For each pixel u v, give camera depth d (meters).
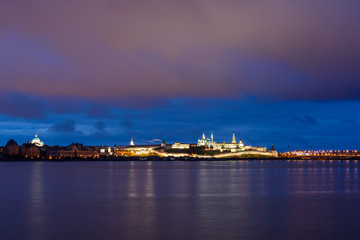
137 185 101.88
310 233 40.50
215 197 72.62
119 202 65.06
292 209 56.75
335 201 66.06
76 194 78.25
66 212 54.28
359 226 43.88
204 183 108.94
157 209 56.94
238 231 41.41
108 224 45.19
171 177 142.00
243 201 66.38
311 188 92.00
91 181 118.38
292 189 89.12
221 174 167.12
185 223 45.72
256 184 105.00
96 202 65.12
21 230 42.06
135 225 44.62
